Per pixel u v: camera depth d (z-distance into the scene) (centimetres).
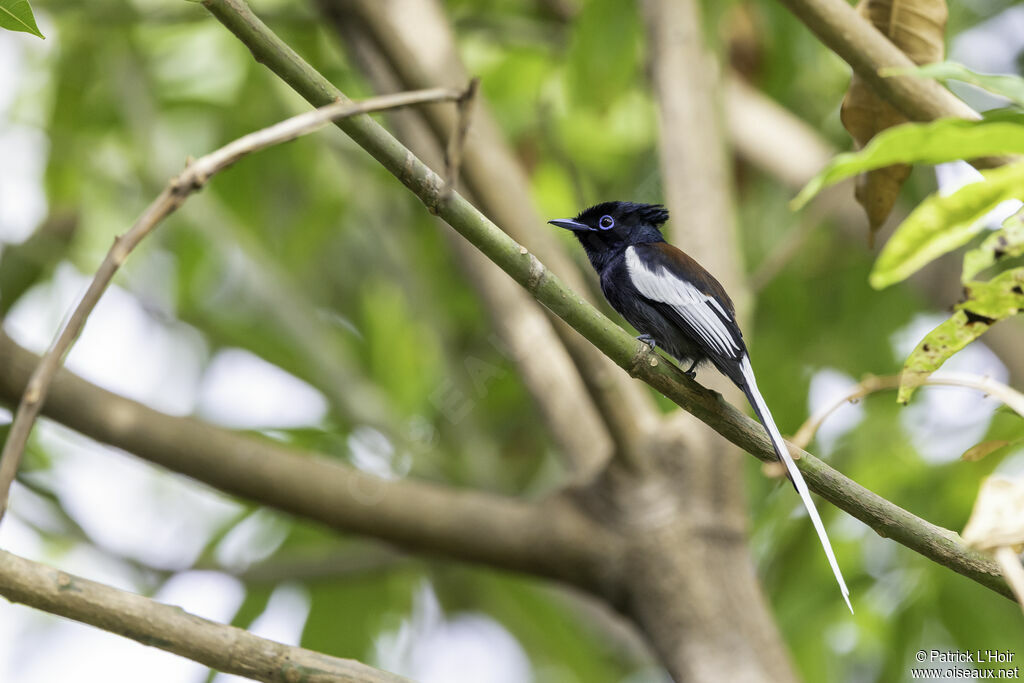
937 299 1202
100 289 397
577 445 998
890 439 1116
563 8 1281
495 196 938
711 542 892
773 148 1301
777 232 1436
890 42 668
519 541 903
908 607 1073
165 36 1341
